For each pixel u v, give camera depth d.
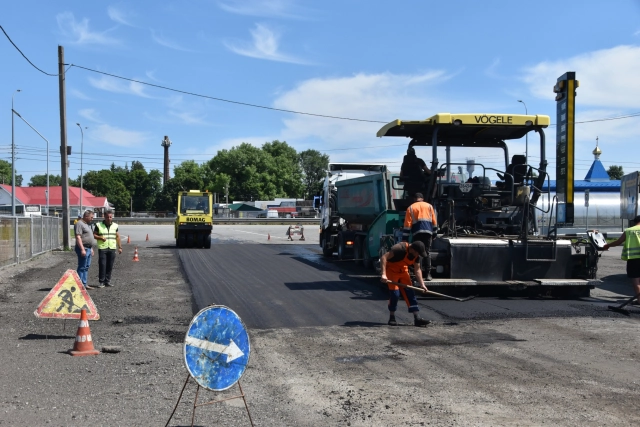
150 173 127.62
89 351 7.64
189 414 5.44
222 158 118.50
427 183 13.14
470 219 12.76
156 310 10.84
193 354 4.74
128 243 32.28
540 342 8.19
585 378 6.49
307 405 5.68
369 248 16.92
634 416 5.32
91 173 124.94
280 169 122.94
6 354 7.63
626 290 13.65
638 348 7.85
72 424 5.16
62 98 26.36
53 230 26.19
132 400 5.82
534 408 5.53
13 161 37.38
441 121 12.23
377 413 5.43
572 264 11.86
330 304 11.29
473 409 5.52
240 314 10.36
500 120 12.30
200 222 27.39
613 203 36.31
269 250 26.34
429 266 11.36
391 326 9.35
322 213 22.86
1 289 13.56
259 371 6.85
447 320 9.77
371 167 23.08
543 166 12.57
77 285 8.91
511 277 11.62
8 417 5.31
